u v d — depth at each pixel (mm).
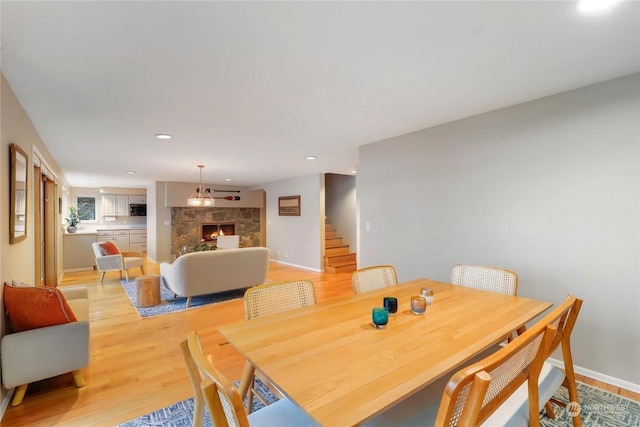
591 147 2197
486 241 2770
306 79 2031
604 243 2160
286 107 2545
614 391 2088
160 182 7551
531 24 1455
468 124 2871
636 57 1796
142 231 9188
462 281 2363
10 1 1228
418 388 956
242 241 8633
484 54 1741
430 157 3189
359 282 2176
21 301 1979
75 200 8859
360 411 836
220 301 4395
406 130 3283
